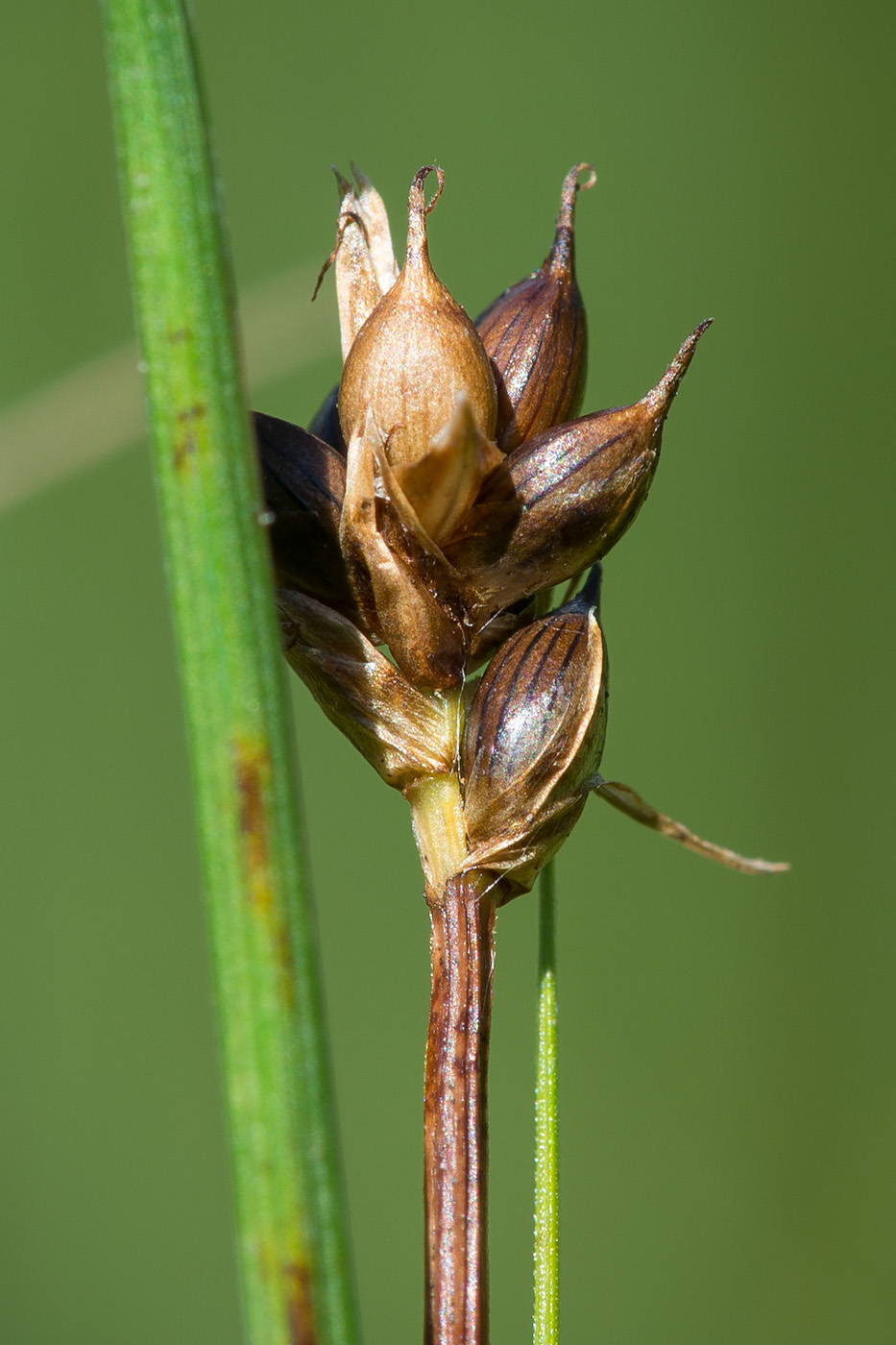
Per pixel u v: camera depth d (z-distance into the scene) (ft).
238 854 0.17
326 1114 0.17
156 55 0.18
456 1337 0.18
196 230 0.18
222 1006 0.17
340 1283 0.17
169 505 0.18
